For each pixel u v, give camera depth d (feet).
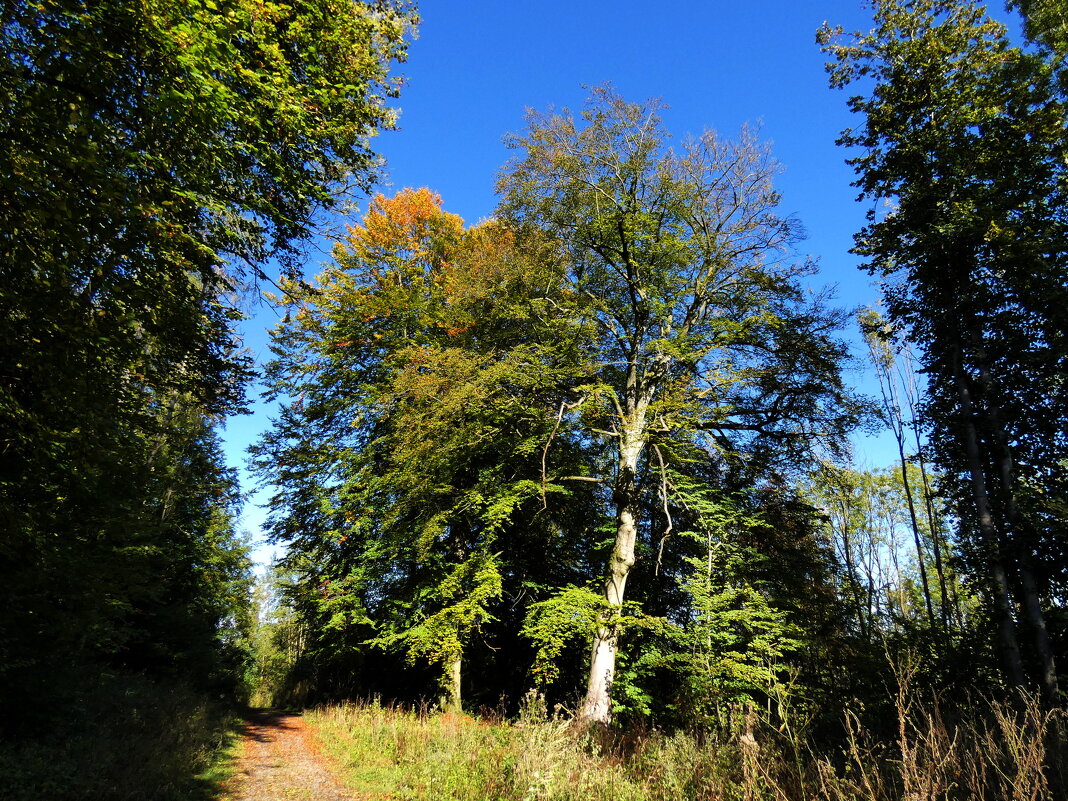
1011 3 58.95
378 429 68.80
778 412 51.11
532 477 56.85
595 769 23.32
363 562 64.54
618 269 52.11
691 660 43.29
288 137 25.93
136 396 27.99
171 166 21.39
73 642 33.42
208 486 79.71
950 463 53.67
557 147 49.11
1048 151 47.73
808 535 56.59
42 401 21.15
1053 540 44.32
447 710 54.13
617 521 55.26
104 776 24.36
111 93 19.22
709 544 47.62
